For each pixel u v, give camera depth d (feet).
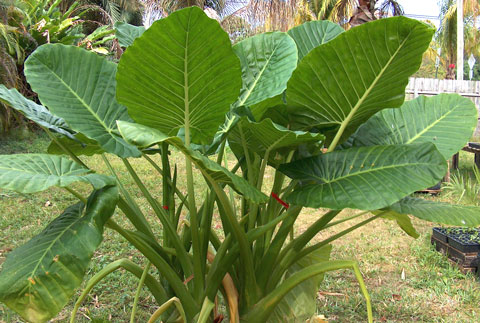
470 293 9.91
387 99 5.11
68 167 4.82
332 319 8.82
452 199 18.31
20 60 35.27
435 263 11.74
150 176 22.66
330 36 7.31
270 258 5.74
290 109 5.41
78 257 4.20
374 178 4.79
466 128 6.37
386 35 4.28
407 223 6.77
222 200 4.85
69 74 5.76
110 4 55.36
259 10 34.58
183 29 4.04
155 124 5.19
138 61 4.35
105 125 5.63
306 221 16.03
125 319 8.73
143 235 5.46
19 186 3.75
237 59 4.39
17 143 31.86
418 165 4.79
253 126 4.80
